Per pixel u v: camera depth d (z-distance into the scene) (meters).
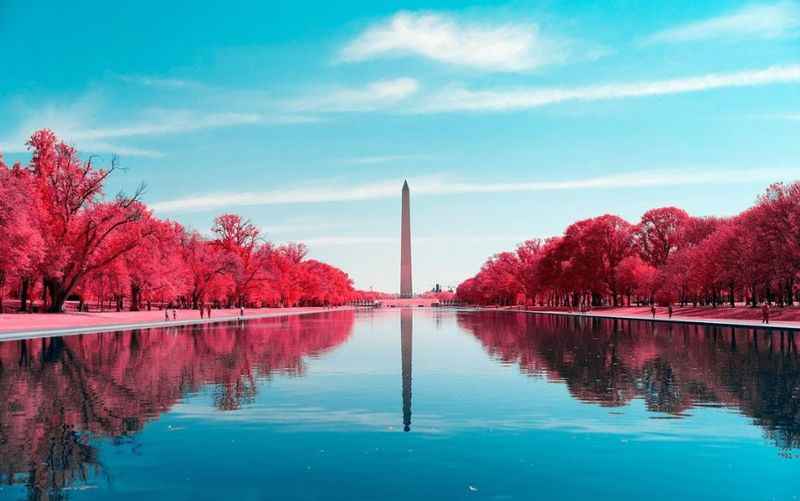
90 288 76.44
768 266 58.88
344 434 12.42
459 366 24.20
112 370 22.80
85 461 10.57
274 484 9.38
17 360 26.34
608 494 8.98
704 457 10.77
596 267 95.94
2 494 8.91
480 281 174.12
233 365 24.55
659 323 61.22
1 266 49.59
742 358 26.20
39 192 59.94
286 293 139.25
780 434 12.35
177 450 11.24
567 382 19.50
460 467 10.23
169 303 110.88
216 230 109.81
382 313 124.81
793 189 57.75
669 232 95.56
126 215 63.59
